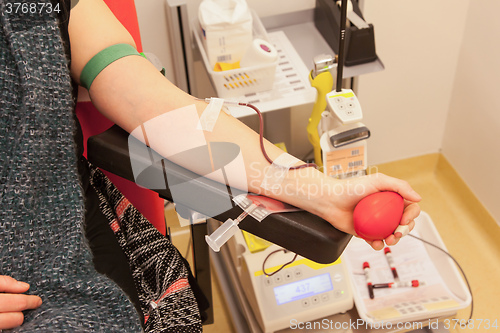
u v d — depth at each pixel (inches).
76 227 25.1
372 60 52.4
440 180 80.2
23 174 23.9
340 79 40.3
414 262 56.4
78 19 26.2
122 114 26.5
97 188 31.1
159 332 27.6
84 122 31.9
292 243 25.6
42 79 24.2
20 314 22.4
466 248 71.9
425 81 70.3
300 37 57.7
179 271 30.4
